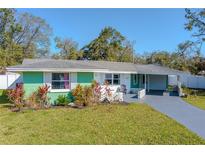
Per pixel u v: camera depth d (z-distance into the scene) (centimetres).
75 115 1392
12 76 3195
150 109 1625
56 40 5341
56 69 1812
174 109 1667
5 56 4375
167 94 2612
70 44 5325
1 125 1140
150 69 2838
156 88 3067
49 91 1820
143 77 2897
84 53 4738
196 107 1780
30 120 1250
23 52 5106
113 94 1983
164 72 2686
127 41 4969
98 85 1864
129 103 1881
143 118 1326
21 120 1249
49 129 1073
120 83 2680
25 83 1789
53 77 1850
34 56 5225
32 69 1755
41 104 1680
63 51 5322
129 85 2748
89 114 1427
